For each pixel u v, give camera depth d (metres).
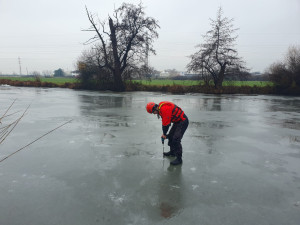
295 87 23.30
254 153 4.94
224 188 3.38
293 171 4.01
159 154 4.80
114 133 6.48
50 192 3.20
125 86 27.50
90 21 24.42
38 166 4.11
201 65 24.78
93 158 4.52
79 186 3.38
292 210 2.83
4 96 17.66
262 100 17.44
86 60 27.47
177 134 4.24
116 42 25.89
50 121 8.04
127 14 25.42
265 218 2.66
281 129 7.27
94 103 13.76
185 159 4.53
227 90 24.59
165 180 3.61
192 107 12.64
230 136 6.34
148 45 26.03
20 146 5.22
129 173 3.85
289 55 24.59
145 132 6.63
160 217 2.67
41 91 24.12
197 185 3.46
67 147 5.18
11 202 2.95
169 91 25.70
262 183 3.55
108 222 2.57
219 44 24.70
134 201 3.00
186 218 2.66
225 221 2.61
